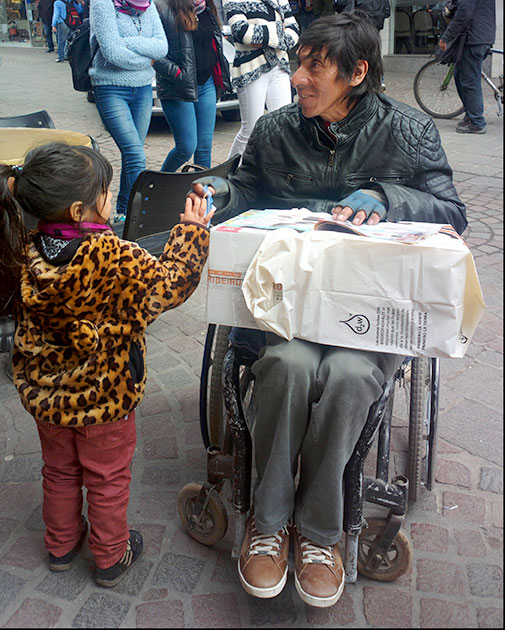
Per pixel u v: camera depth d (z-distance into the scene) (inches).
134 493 91.7
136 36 157.2
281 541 72.4
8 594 76.2
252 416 82.6
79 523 80.4
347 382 63.6
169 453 99.7
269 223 69.4
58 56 586.9
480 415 106.6
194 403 111.3
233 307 68.3
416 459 84.9
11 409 110.0
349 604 74.7
